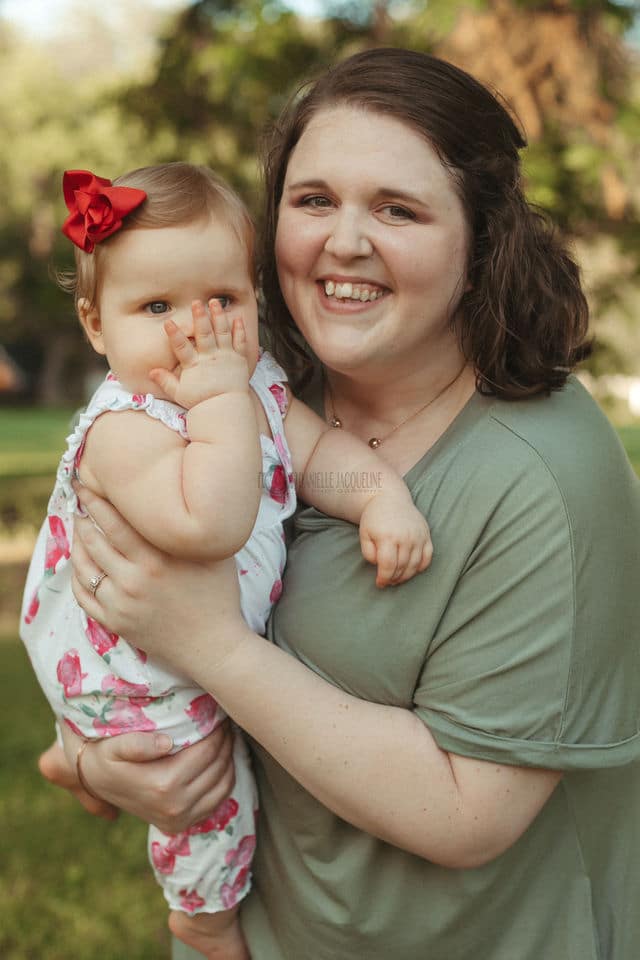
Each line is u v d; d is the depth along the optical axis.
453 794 1.49
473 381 1.66
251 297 1.69
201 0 6.74
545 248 1.68
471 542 1.52
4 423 26.48
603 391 5.58
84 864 3.63
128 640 1.61
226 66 6.22
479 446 1.57
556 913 1.64
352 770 1.50
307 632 1.63
